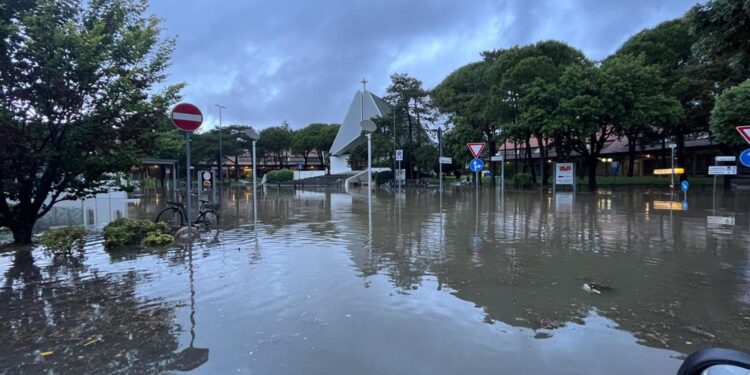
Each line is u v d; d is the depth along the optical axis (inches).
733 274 215.5
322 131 2842.0
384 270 225.5
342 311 161.2
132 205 754.2
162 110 353.7
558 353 124.7
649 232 357.7
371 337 136.6
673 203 668.7
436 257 258.4
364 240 325.1
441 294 182.2
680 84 1031.6
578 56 1173.1
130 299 180.1
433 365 117.2
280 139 2812.5
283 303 171.2
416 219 467.5
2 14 279.9
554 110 959.6
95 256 270.5
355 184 1804.9
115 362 123.5
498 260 249.3
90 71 301.7
